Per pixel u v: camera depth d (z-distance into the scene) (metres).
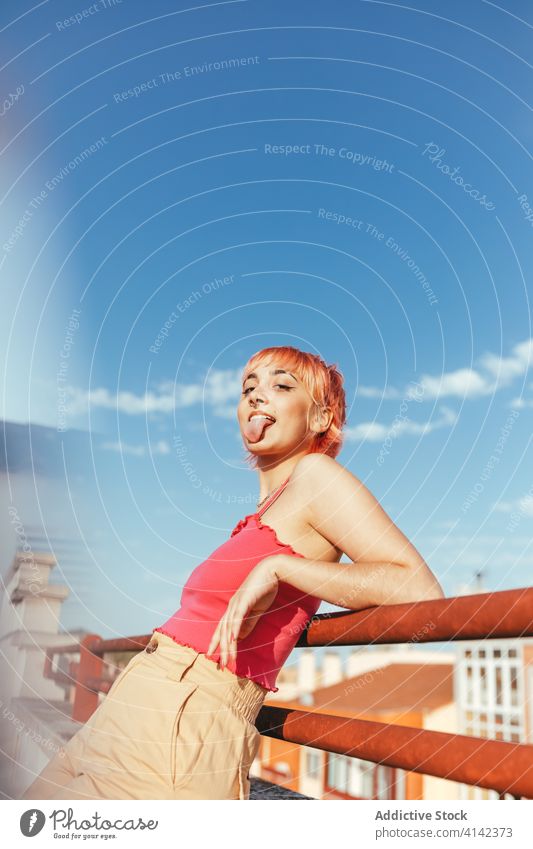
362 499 1.03
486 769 0.65
